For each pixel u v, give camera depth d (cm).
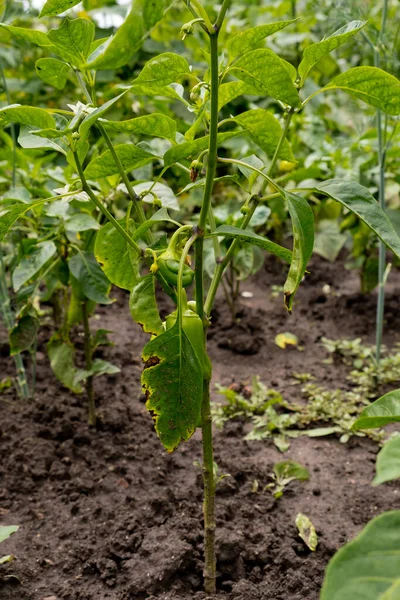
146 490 261
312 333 412
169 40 574
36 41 156
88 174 177
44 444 284
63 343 279
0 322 422
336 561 98
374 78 152
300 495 258
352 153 388
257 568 214
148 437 298
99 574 216
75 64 154
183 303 158
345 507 250
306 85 552
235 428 304
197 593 202
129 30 107
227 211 367
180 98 178
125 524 235
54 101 525
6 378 353
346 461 283
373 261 408
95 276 254
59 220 270
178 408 150
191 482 266
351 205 155
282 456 287
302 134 446
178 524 232
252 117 163
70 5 142
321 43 153
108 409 315
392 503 252
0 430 296
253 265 353
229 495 253
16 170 341
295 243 141
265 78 145
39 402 318
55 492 261
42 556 224
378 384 344
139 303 162
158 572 208
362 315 426
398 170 426
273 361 380
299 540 229
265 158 458
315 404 315
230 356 387
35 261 250
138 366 372
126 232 179
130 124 161
